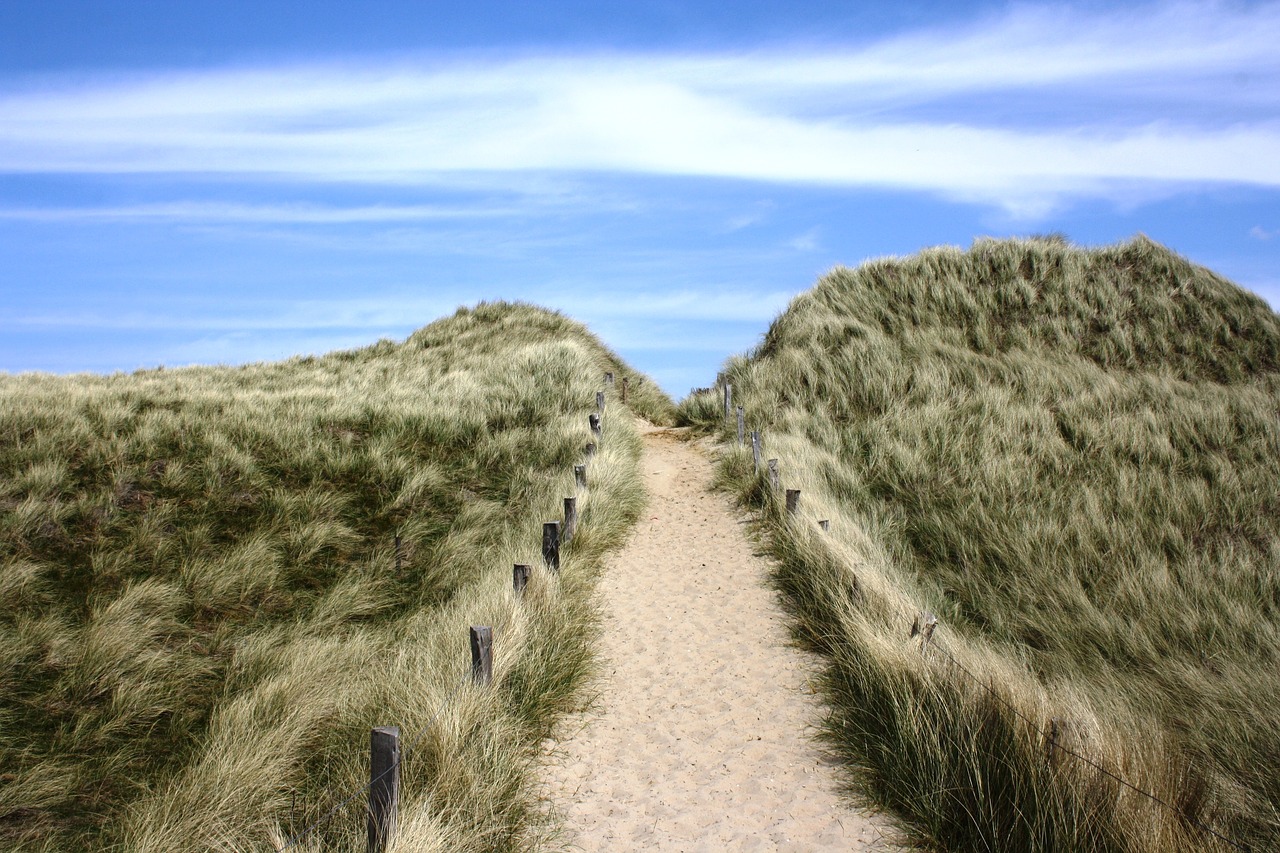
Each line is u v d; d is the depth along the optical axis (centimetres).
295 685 580
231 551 848
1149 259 2108
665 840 426
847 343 1789
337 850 383
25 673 597
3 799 465
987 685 484
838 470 1222
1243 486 1164
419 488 1075
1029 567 896
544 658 605
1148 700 624
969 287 2023
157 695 591
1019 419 1376
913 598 776
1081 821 375
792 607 796
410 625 754
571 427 1383
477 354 2375
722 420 1705
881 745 495
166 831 417
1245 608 807
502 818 425
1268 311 2017
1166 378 1691
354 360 2566
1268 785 484
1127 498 1086
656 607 813
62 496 879
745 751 528
